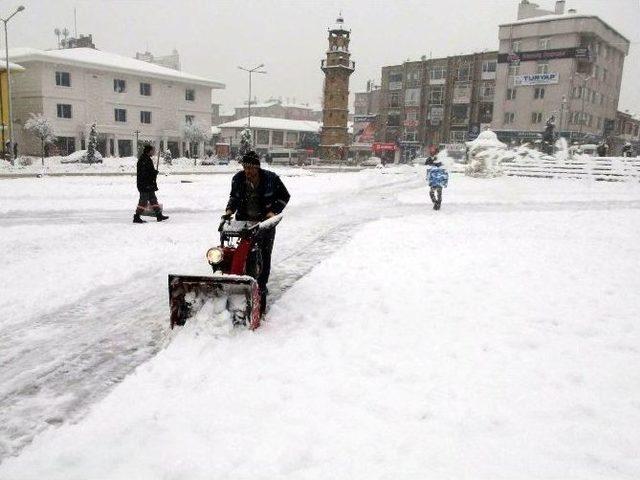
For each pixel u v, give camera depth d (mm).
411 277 6590
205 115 61250
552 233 10227
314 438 2881
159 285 6289
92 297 5809
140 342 4469
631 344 4262
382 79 72250
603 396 3371
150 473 2615
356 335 4520
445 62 65500
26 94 48531
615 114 64812
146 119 55812
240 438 2893
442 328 4684
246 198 5188
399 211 13992
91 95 50906
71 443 2908
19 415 3266
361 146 75688
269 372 3742
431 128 68000
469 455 2701
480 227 10930
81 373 3865
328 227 11008
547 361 3934
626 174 25797
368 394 3398
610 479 2500
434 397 3348
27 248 8219
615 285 6207
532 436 2891
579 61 54000
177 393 3465
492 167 28109
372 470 2576
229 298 4637
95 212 12906
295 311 5207
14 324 4914
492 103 61969
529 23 54938
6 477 2623
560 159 28375
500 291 5922
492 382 3566
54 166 36969
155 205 11281
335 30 59156
